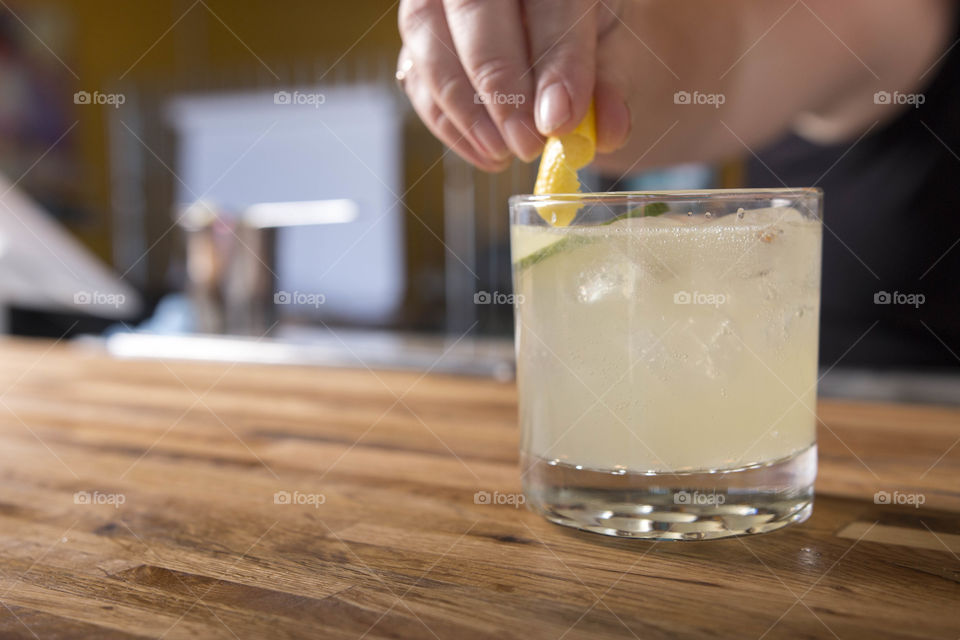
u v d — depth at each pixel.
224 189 1.88
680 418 0.30
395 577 0.28
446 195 1.64
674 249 0.29
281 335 1.10
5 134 1.94
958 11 0.67
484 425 0.46
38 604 0.27
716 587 0.27
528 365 0.32
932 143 0.71
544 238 0.31
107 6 1.97
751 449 0.30
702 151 0.59
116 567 0.29
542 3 0.33
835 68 0.63
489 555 0.30
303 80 1.84
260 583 0.28
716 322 0.30
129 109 1.95
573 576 0.28
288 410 0.50
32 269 1.14
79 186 1.97
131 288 1.81
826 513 0.33
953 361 0.73
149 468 0.40
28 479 0.39
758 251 0.30
